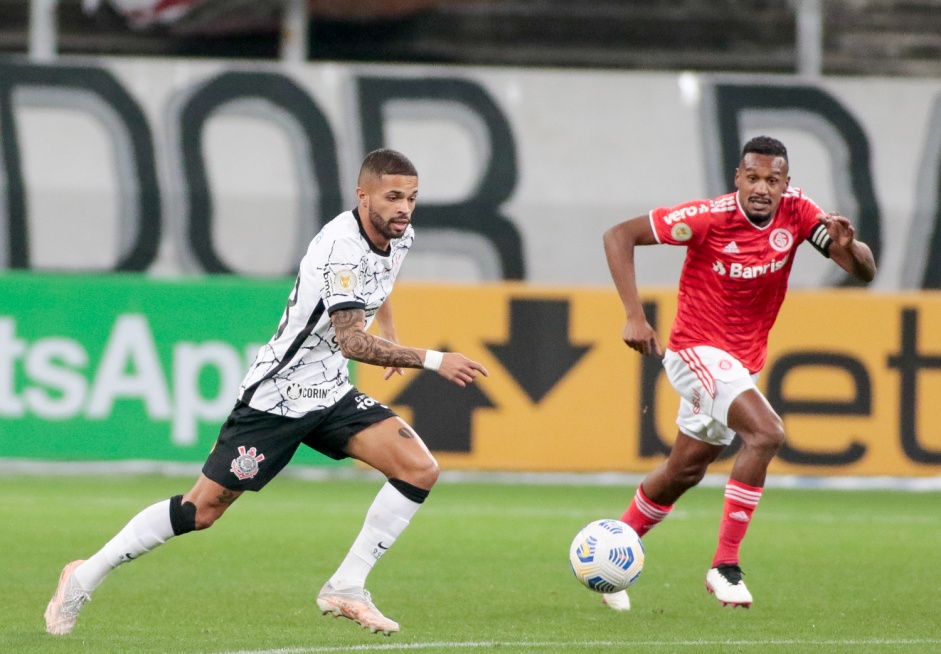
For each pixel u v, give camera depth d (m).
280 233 51.19
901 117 53.50
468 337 41.97
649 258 51.06
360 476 44.34
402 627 19.17
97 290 41.53
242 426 17.30
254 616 20.03
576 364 42.22
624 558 19.72
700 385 20.72
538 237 52.03
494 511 35.81
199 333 41.81
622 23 58.03
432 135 52.34
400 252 17.38
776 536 31.55
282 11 55.69
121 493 38.03
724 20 58.16
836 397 42.19
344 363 17.69
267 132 51.78
